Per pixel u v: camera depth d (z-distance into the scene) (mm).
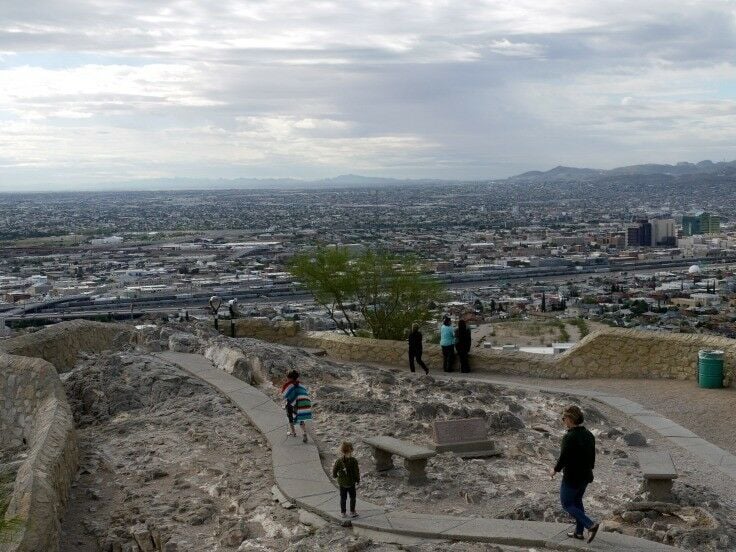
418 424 16422
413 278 31578
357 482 11930
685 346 21406
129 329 25891
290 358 20938
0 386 17938
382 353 26000
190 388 19000
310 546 10828
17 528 10445
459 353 23969
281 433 15820
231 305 29984
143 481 14000
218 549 11383
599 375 22375
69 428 14695
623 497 12844
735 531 11477
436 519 11648
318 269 32781
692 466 15031
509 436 16344
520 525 11305
